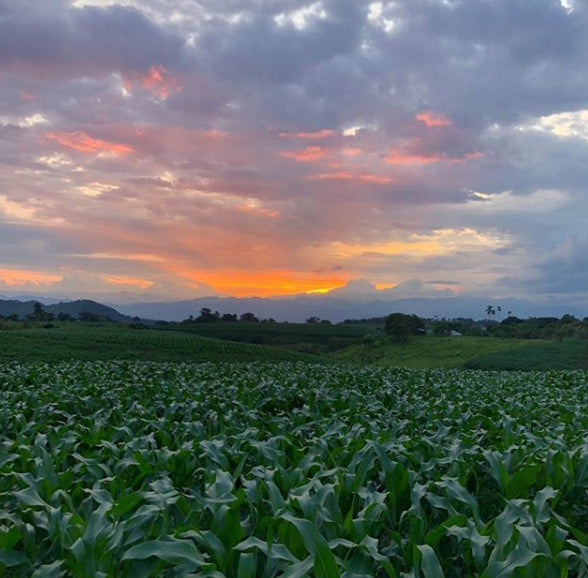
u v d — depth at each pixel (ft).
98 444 25.34
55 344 180.14
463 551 15.69
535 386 61.41
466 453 23.50
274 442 24.32
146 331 251.39
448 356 313.94
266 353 207.82
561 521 15.74
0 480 20.22
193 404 36.22
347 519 14.99
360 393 46.14
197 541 14.67
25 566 14.28
